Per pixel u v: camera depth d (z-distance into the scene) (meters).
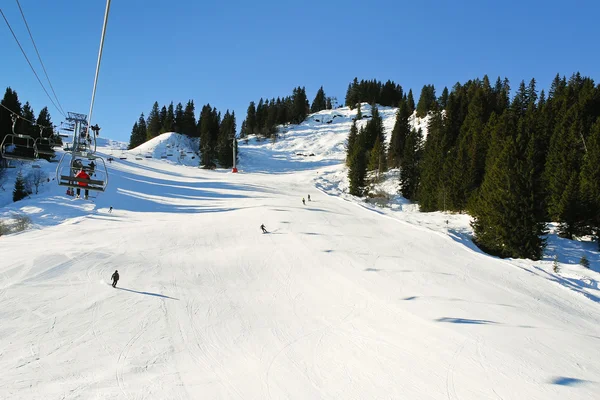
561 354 16.89
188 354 17.22
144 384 14.74
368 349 17.53
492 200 36.62
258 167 109.00
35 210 49.75
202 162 108.56
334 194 68.00
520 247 34.91
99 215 49.25
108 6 7.26
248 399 13.91
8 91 76.88
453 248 35.19
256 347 17.89
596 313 22.94
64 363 16.05
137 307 22.02
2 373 15.10
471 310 21.84
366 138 98.81
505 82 127.56
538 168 51.09
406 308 22.22
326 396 14.08
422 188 62.22
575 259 35.53
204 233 39.09
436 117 86.81
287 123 163.12
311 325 20.27
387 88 188.62
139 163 96.81
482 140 60.91
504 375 15.17
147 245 34.88
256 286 26.20
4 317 19.89
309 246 34.81
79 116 18.39
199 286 25.91
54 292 23.48
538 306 23.02
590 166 41.53
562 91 76.25
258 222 42.91
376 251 33.81
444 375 15.25
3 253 31.16
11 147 17.44
